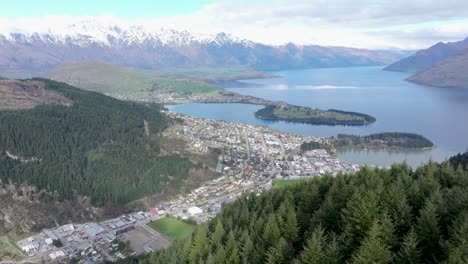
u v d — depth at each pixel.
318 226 76.81
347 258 70.81
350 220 78.56
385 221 71.19
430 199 80.12
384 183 97.69
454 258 56.59
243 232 91.25
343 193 91.31
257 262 79.56
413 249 64.31
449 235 68.75
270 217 86.81
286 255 76.25
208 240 94.81
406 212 76.31
